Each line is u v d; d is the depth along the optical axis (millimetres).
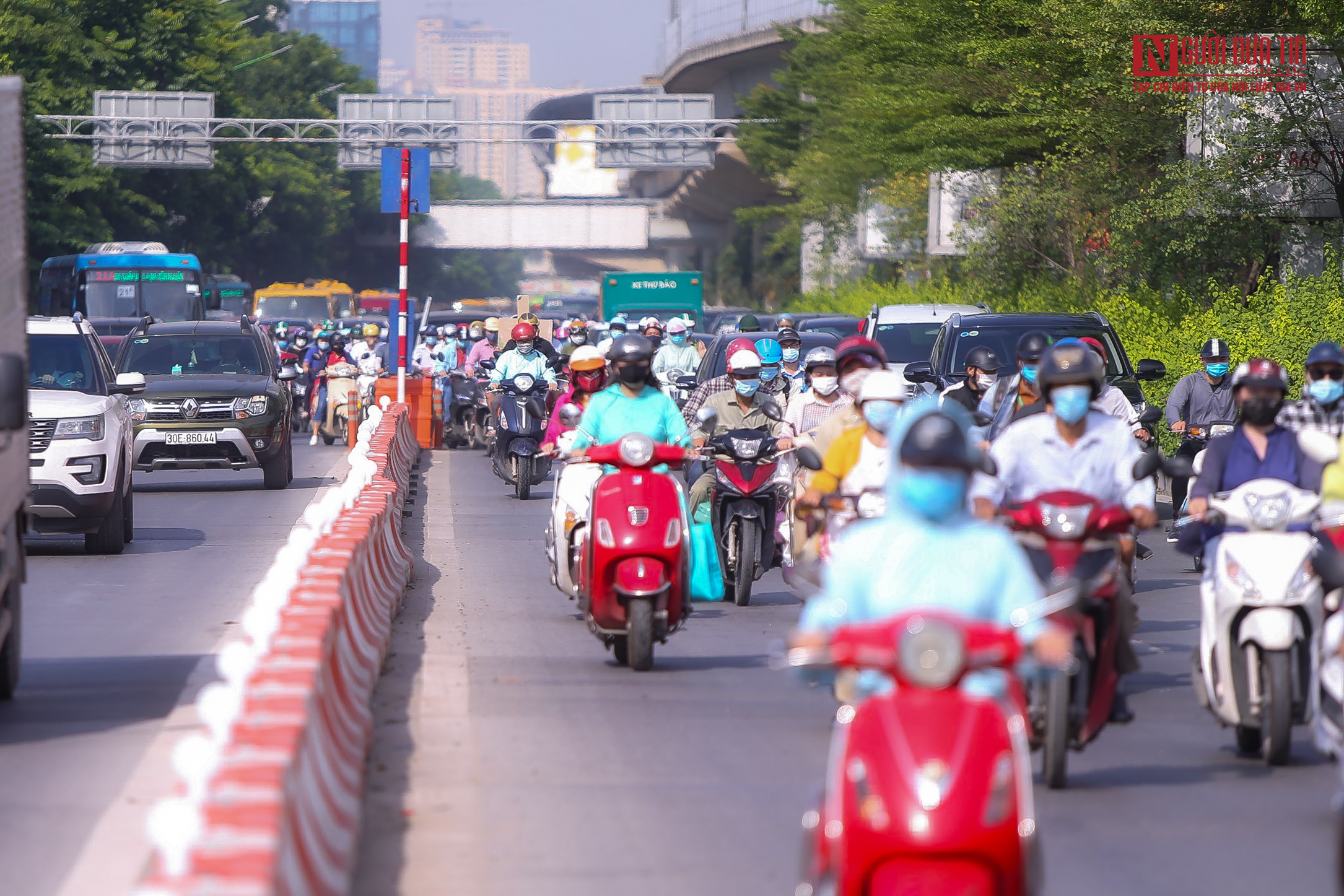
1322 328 79188
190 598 47188
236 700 18609
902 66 115062
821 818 17047
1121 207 96500
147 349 89812
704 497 49844
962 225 125188
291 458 90250
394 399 119188
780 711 33125
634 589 36469
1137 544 50125
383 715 32469
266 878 14469
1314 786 27281
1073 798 26516
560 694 34719
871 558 17828
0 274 32625
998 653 16500
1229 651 28578
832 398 48406
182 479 95125
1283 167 86750
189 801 15828
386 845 23469
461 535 67062
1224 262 99312
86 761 27984
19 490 33344
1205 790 26984
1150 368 61469
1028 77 105250
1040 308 111562
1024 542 27078
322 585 29609
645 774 27750
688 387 73625
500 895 21156
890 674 16609
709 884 21672
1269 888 21594
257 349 90625
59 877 21734
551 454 41562
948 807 15727
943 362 67812
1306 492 28656
